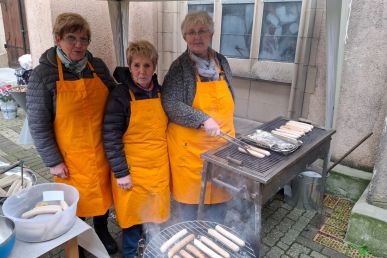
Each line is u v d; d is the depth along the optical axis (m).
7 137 4.28
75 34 1.54
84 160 1.73
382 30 2.52
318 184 2.64
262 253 2.19
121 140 1.74
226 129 2.01
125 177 1.76
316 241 2.33
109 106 1.68
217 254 1.37
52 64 1.58
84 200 1.80
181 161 1.93
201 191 1.81
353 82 2.75
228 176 1.69
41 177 3.17
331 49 2.41
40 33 3.22
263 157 1.74
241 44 3.80
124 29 2.92
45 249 1.20
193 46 1.81
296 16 3.29
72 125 1.66
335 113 2.63
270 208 2.76
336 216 2.63
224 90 1.95
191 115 1.78
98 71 1.79
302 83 3.22
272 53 3.59
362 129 2.81
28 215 1.30
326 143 2.29
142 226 2.02
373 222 2.16
